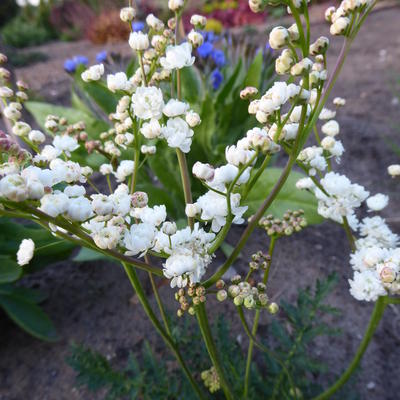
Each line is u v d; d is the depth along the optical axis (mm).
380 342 450
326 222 647
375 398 394
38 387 423
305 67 160
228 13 2299
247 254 574
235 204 180
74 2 2762
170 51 205
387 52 1421
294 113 194
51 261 457
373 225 277
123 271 564
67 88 1323
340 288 521
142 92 195
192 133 202
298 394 332
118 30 2197
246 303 202
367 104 1007
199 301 199
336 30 176
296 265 555
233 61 659
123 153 468
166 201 519
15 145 169
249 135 179
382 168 750
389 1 2463
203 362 369
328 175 264
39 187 143
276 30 161
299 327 350
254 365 369
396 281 232
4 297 447
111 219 178
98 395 411
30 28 2625
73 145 233
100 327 481
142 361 437
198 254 185
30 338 481
